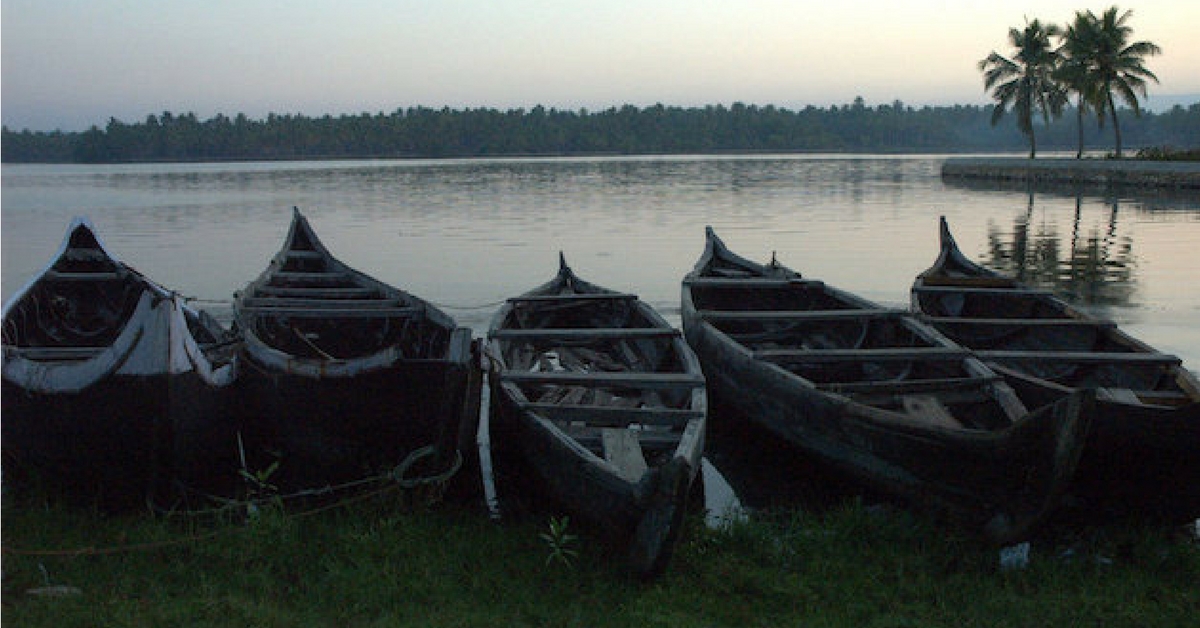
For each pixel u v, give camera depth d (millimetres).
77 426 7340
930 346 10219
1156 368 9273
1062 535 7500
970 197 47812
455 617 5883
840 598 6293
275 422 8320
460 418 8180
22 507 7570
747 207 41875
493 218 36719
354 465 8156
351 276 12781
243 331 9219
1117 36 57531
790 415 8859
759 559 6949
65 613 5664
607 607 6113
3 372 7594
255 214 39625
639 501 6273
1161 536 7285
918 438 7230
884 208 40938
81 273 11422
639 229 32062
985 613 6094
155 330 7160
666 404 9570
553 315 13172
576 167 106875
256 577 6363
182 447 7512
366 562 6543
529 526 7508
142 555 6684
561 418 8094
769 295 14109
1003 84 69812
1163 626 5922
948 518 7316
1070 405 6129
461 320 16625
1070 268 22016
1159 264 22531
